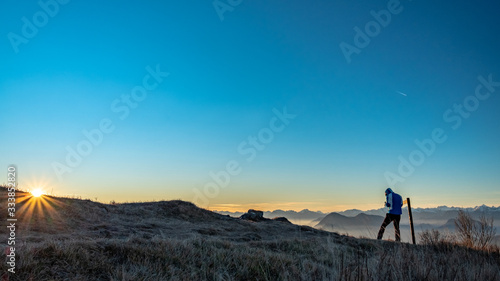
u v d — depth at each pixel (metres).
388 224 14.64
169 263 6.50
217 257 7.24
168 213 17.92
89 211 14.17
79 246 6.42
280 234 15.71
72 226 11.62
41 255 5.74
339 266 5.60
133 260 6.34
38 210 12.31
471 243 10.87
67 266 5.61
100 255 6.28
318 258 8.24
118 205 17.44
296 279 6.09
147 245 7.28
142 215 16.27
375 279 5.14
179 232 12.98
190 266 6.52
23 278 4.89
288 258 7.82
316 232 16.34
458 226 11.46
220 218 19.23
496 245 10.45
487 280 5.81
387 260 5.98
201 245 8.05
